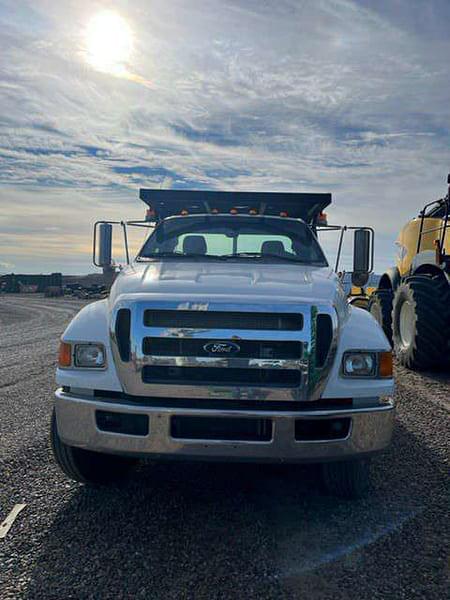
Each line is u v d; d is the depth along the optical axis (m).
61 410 3.01
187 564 2.60
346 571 2.54
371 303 9.91
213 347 2.88
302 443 2.81
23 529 2.92
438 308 6.81
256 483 3.62
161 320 2.92
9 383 6.99
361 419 2.88
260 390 2.86
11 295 55.06
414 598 2.34
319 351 2.91
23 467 3.84
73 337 3.07
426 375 7.01
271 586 2.42
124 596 2.34
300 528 2.97
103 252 5.16
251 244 4.60
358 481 3.20
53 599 2.31
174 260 4.34
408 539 2.85
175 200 6.28
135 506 3.24
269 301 2.93
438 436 4.50
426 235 8.07
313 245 4.59
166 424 2.82
